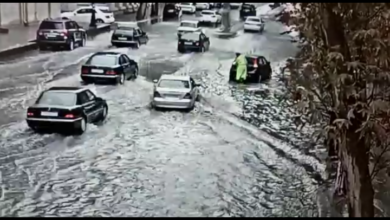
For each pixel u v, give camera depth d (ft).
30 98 65.67
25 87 71.51
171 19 192.65
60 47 109.91
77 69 87.61
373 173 31.01
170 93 65.51
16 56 96.48
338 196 39.47
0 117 57.00
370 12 23.89
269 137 55.93
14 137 50.96
